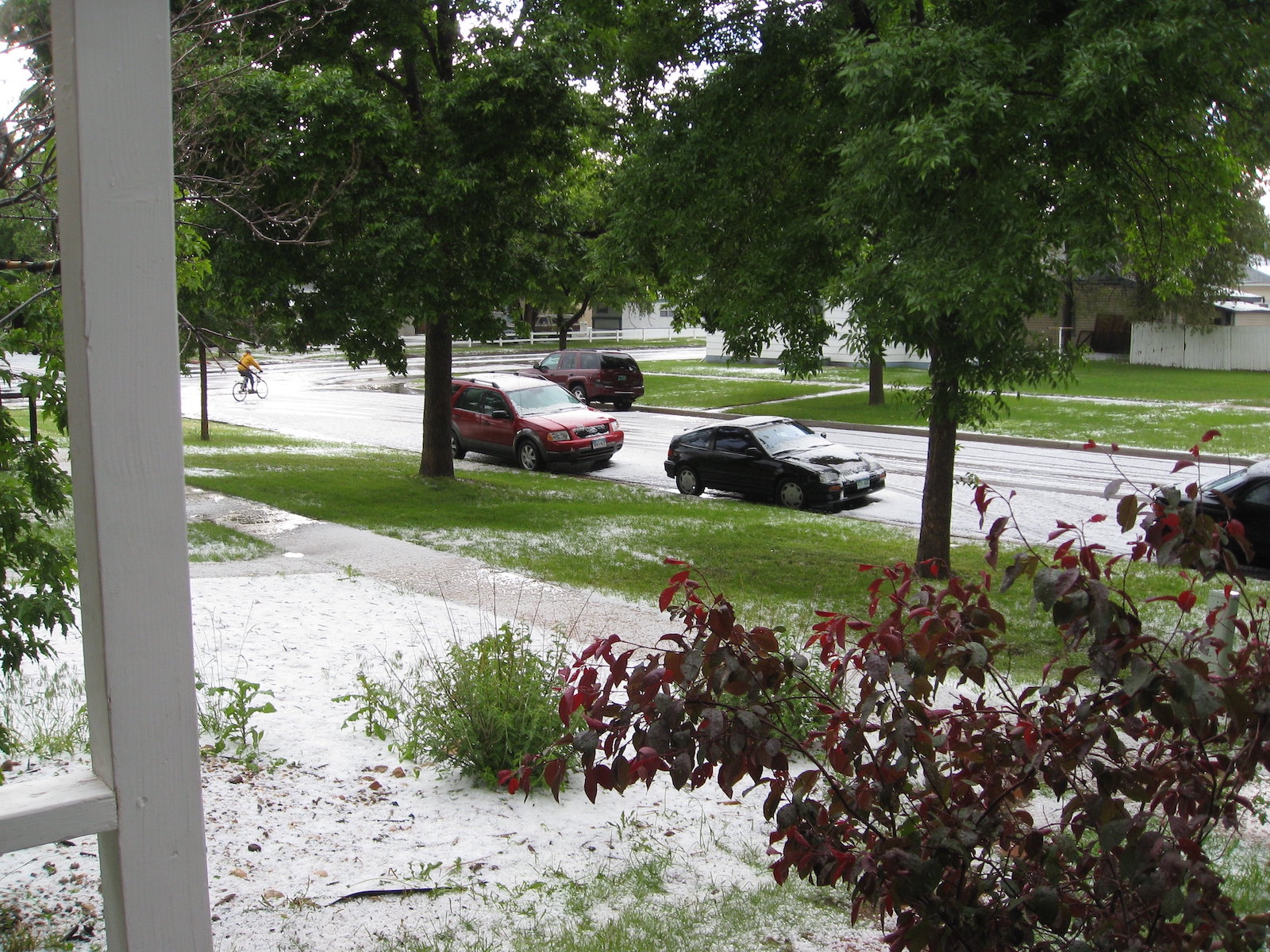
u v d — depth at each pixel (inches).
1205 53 397.4
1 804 87.7
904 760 112.3
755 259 527.8
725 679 117.2
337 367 2231.8
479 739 235.9
